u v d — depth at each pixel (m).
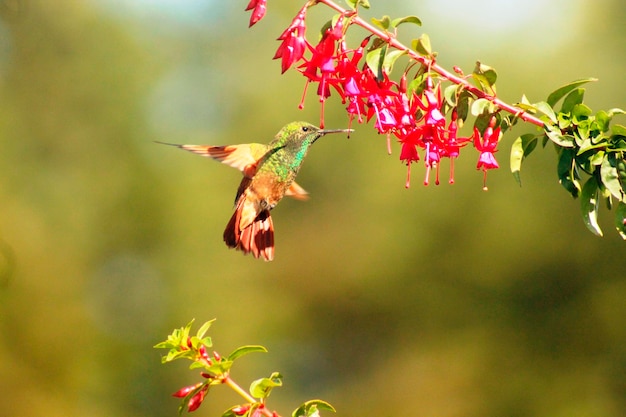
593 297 18.56
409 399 19.16
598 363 18.31
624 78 18.05
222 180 20.75
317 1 3.56
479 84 3.73
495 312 19.16
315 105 20.28
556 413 18.11
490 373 18.81
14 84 20.56
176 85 21.61
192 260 20.00
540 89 18.38
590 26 18.66
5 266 9.64
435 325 19.59
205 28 22.03
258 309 19.88
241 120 21.14
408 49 3.57
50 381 17.41
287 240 20.45
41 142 20.38
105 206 20.14
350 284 19.97
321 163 20.12
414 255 19.66
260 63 21.45
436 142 3.58
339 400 20.17
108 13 21.48
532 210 18.75
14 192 19.58
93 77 20.92
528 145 3.90
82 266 19.28
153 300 19.47
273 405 20.03
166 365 18.41
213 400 18.20
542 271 18.89
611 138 3.73
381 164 19.77
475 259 19.19
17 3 20.03
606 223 18.38
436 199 19.36
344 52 3.52
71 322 18.19
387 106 3.54
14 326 17.42
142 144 20.78
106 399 17.86
